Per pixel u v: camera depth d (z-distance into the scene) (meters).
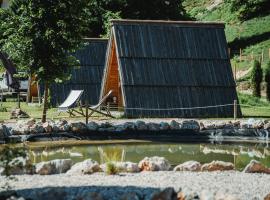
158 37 36.09
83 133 25.64
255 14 74.44
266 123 27.05
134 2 70.69
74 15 27.19
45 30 27.25
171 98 34.22
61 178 14.08
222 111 34.50
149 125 26.48
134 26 36.03
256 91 48.78
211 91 34.94
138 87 34.00
